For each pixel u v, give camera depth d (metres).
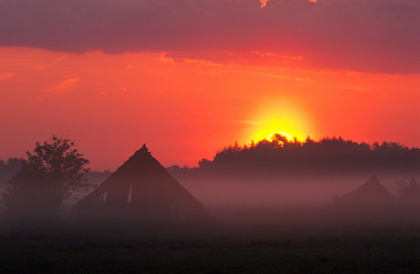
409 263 35.66
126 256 40.25
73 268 34.81
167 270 33.75
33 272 33.62
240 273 32.41
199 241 49.69
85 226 66.56
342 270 33.44
